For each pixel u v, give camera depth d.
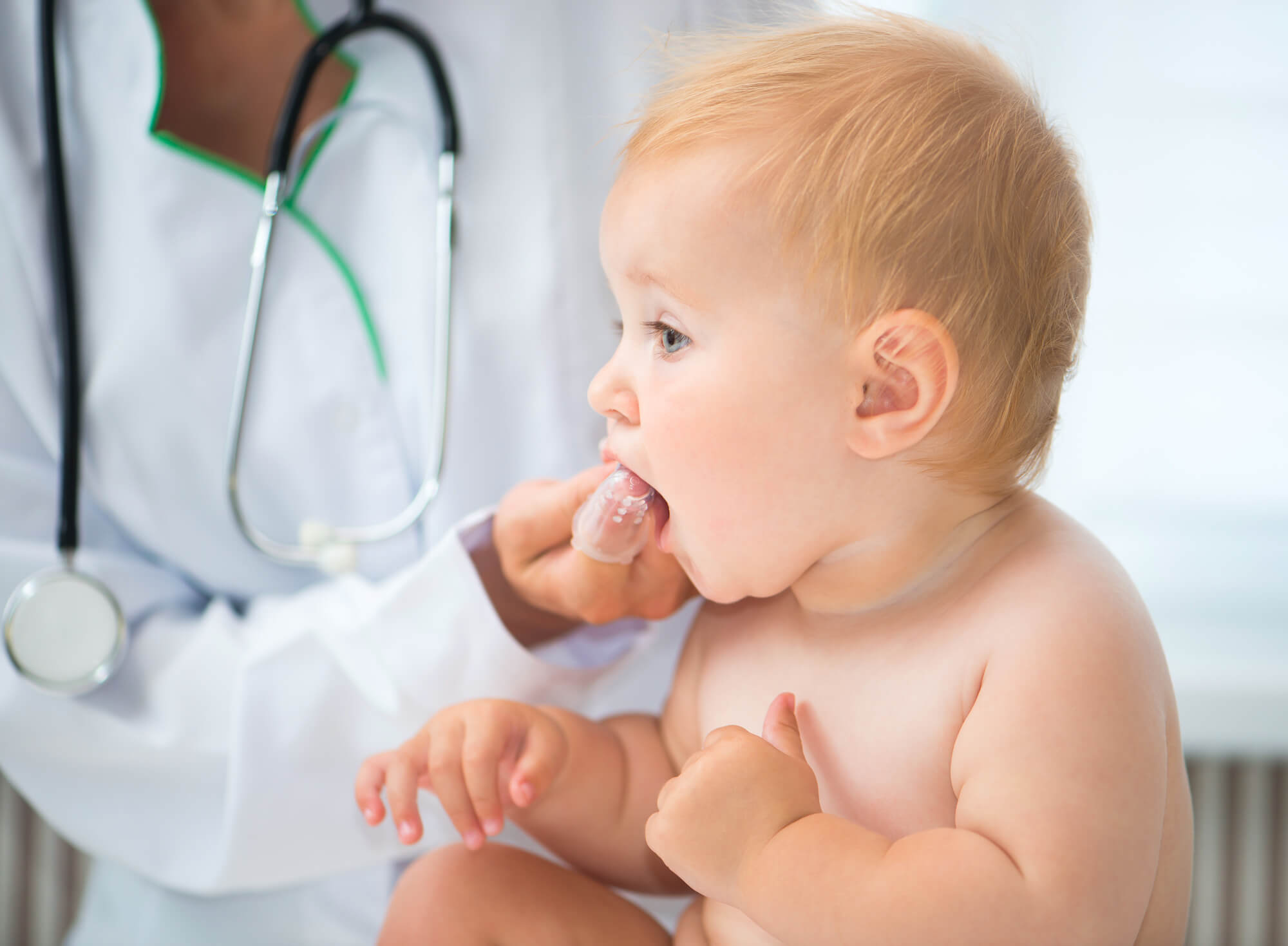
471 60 0.95
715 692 0.69
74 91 0.89
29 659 0.77
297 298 0.93
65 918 1.37
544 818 0.71
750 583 0.60
